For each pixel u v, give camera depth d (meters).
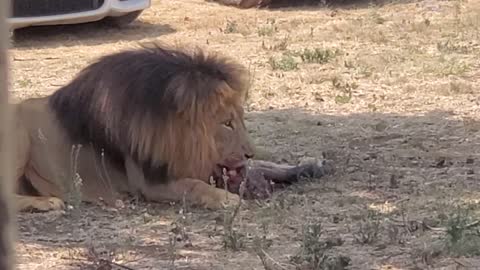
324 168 11.25
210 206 9.77
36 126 10.45
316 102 16.14
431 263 7.76
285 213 9.46
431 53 19.86
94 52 21.59
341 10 26.27
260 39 22.42
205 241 8.70
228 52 20.91
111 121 10.05
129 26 24.61
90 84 10.31
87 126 10.21
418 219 9.13
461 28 22.42
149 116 9.87
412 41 21.30
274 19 25.16
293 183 10.91
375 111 15.29
